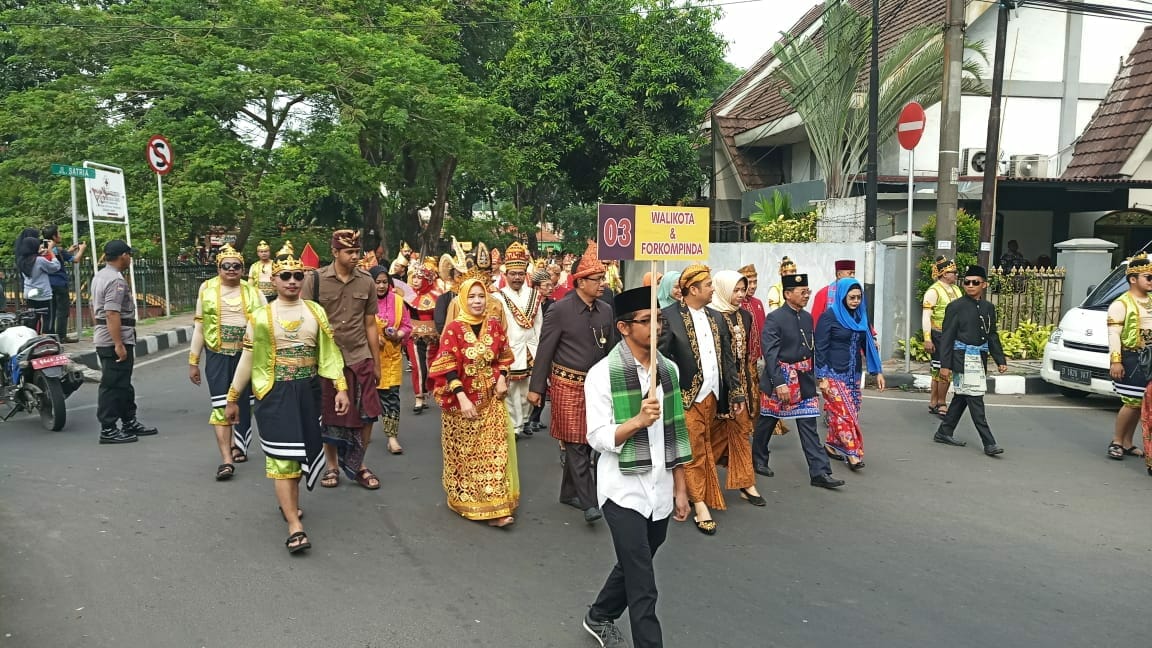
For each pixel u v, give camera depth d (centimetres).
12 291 1383
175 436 795
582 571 494
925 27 1574
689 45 2230
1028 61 1900
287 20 2181
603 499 365
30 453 726
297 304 523
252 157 2014
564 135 2272
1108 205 1703
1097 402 1037
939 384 941
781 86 2098
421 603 445
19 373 834
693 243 365
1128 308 750
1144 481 688
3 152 2262
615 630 400
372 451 772
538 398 596
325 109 2238
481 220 3575
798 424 681
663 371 371
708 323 582
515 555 517
